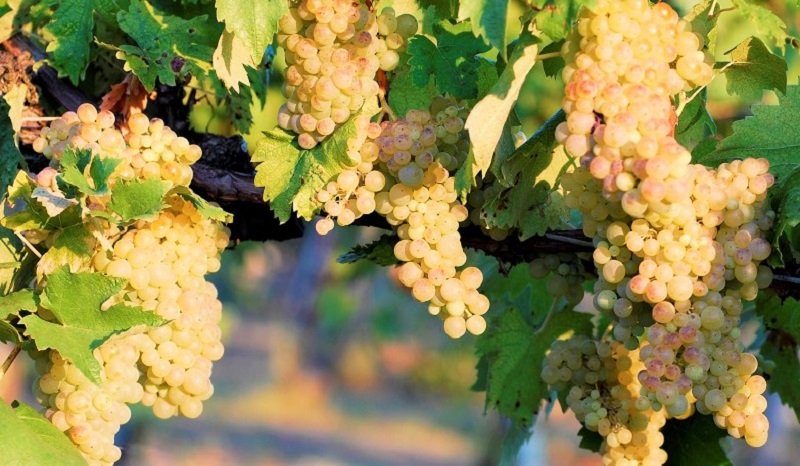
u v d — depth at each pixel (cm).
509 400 195
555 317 193
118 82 196
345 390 1479
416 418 1410
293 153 173
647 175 160
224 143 194
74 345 166
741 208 168
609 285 171
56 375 168
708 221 167
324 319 984
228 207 193
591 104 162
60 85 193
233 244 197
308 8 168
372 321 1049
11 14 190
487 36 161
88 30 187
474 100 178
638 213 162
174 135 173
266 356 1659
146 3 186
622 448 181
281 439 1235
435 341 1491
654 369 166
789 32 174
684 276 166
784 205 170
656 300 166
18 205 179
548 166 176
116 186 168
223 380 1508
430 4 179
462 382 1491
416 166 169
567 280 183
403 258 170
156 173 171
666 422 188
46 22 192
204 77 193
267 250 1116
